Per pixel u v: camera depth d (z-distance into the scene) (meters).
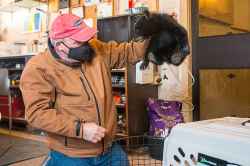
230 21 3.13
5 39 5.50
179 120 3.16
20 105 4.54
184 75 3.42
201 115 3.37
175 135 1.04
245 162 0.83
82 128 1.16
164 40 1.31
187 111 3.41
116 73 3.35
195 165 0.96
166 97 3.58
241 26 3.06
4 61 4.80
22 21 5.19
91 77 1.29
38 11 4.91
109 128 1.30
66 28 1.19
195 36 3.32
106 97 1.30
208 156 0.92
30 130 4.46
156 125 3.14
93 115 1.25
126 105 3.21
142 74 3.29
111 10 3.98
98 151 1.28
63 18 1.23
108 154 1.34
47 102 1.22
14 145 3.67
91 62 1.31
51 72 1.24
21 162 3.01
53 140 1.30
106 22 3.43
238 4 3.06
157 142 2.07
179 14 3.38
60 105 1.26
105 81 1.33
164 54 1.35
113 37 3.35
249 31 3.00
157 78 3.55
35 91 1.21
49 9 4.75
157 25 1.33
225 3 3.15
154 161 1.96
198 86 3.35
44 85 1.24
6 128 4.72
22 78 1.24
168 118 3.16
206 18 3.27
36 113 1.18
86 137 1.17
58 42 1.20
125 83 3.21
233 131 0.94
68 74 1.26
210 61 3.26
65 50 1.21
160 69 3.59
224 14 3.16
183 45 1.33
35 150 3.42
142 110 3.40
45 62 1.25
